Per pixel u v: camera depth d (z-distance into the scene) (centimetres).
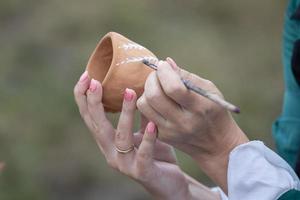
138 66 266
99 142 284
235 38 1358
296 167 307
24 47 1232
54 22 1291
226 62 1252
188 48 1262
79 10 1305
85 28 1283
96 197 959
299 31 320
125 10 1317
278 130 337
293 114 328
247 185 265
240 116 1094
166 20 1352
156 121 261
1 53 1205
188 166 918
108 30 1289
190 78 255
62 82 1146
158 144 304
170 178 295
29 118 1040
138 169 280
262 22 1409
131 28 1297
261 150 269
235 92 1166
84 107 279
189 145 267
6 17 1299
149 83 256
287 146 329
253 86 1193
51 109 1068
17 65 1189
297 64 312
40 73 1167
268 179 264
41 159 970
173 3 1402
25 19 1299
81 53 1216
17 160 934
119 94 268
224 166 269
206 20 1394
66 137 1026
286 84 332
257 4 1438
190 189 309
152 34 1298
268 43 1352
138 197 956
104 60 279
